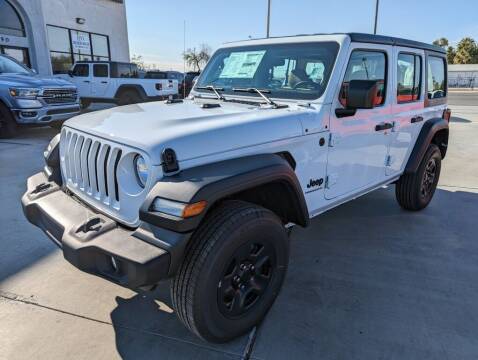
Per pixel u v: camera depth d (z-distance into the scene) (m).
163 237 1.98
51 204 2.61
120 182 2.24
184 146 2.13
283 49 3.33
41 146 8.18
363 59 3.24
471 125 13.15
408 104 3.95
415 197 4.50
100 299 2.87
